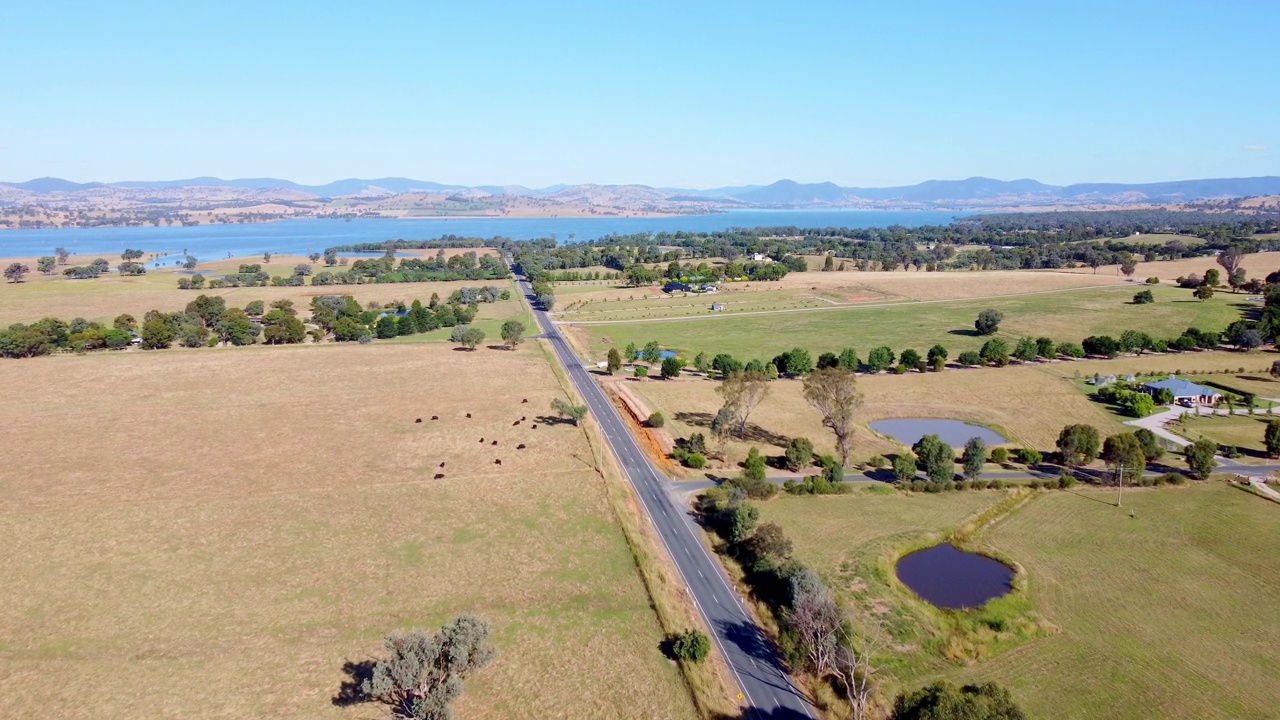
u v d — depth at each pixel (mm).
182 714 57094
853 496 100625
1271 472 108000
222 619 69750
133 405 137625
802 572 72500
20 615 69938
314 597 73750
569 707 58938
